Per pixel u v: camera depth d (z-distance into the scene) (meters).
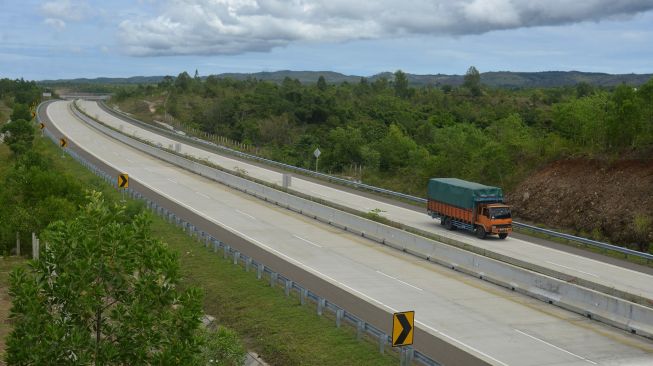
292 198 46.41
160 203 45.69
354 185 58.06
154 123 115.69
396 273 29.53
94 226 11.31
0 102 142.38
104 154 72.69
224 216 42.41
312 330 21.33
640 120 44.84
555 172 48.12
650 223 38.28
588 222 42.06
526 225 41.56
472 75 151.00
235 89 153.00
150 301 11.36
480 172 54.56
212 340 16.64
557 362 18.97
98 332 11.21
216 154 79.00
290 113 107.56
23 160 51.12
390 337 19.55
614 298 23.06
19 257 32.34
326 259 31.81
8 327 21.05
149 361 11.36
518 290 27.09
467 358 18.95
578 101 55.84
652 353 20.14
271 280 26.30
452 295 26.11
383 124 102.19
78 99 169.25
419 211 48.03
